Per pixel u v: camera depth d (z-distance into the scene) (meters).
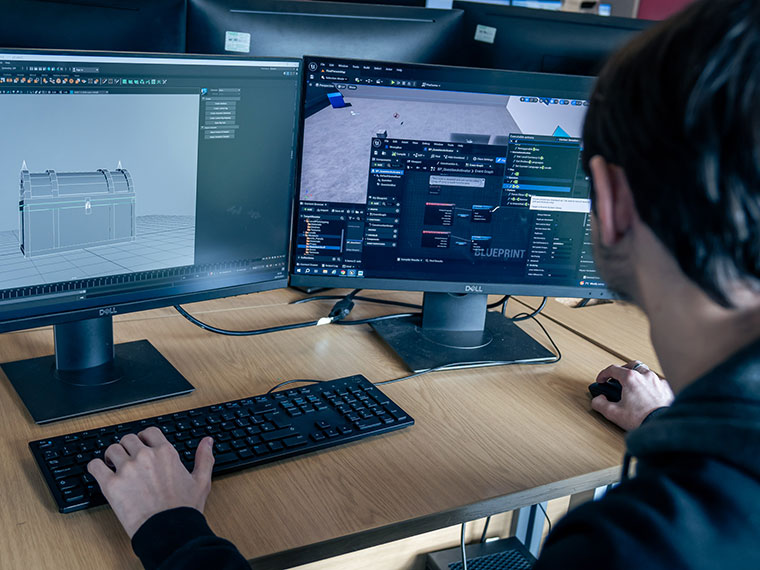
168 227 1.16
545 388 1.28
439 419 1.15
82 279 1.10
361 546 0.90
